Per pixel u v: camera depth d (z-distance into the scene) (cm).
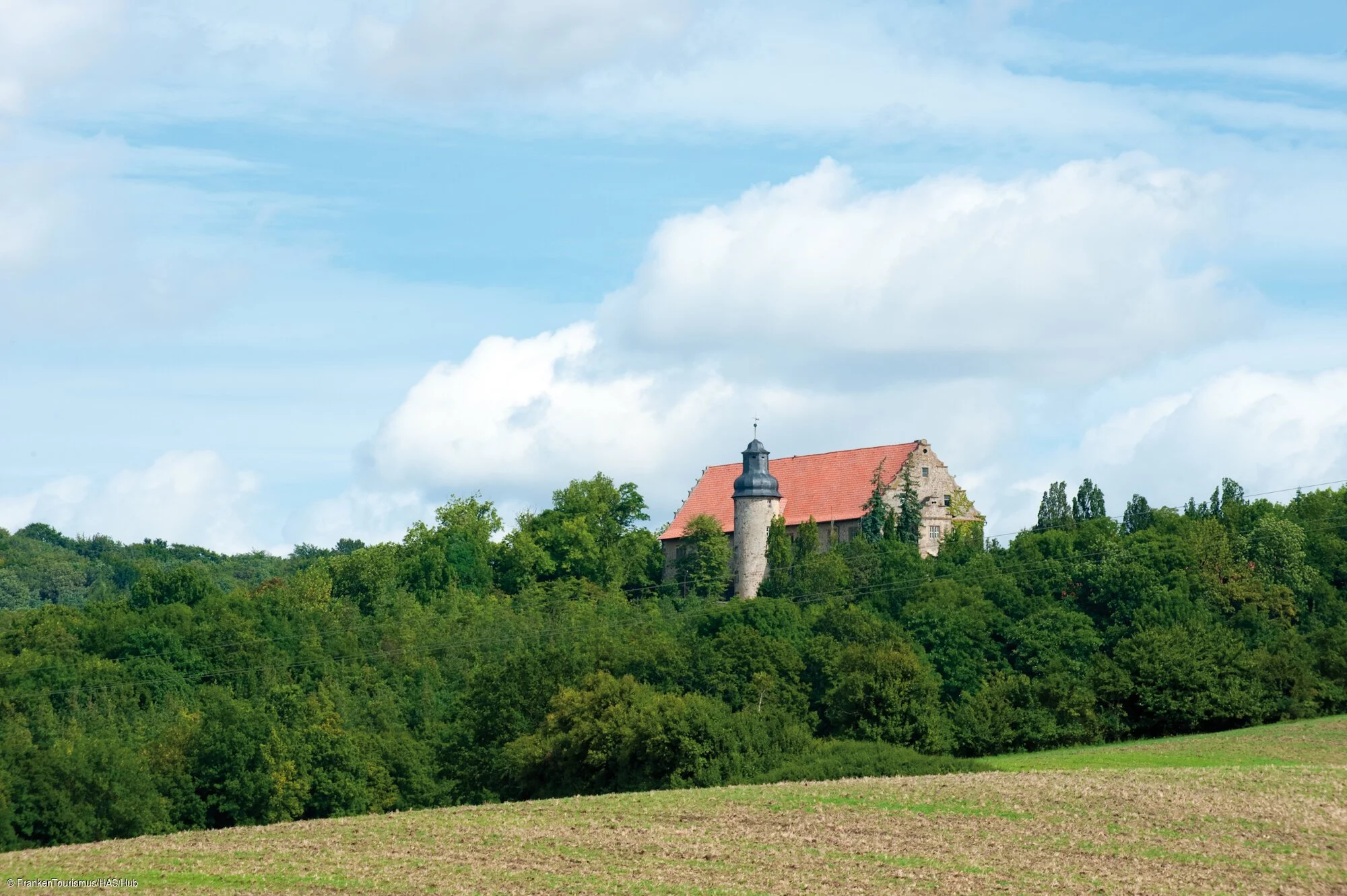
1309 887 4959
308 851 6016
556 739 9881
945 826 6047
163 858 6000
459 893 5134
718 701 9844
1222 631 12975
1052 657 12900
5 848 9081
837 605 13650
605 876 5319
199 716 11231
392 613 16038
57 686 12469
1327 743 10225
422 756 10906
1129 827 5900
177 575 15750
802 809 6512
